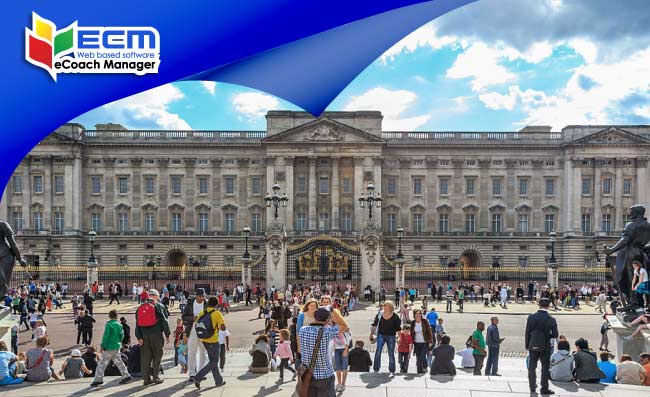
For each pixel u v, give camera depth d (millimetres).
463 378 19828
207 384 19484
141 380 20266
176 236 101250
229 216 102250
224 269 78625
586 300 66938
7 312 27188
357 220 99688
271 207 100188
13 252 25438
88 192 101750
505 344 41750
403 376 20172
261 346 22797
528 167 102000
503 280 89750
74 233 99125
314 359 13352
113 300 66625
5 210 99875
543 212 101625
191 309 27062
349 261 68688
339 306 43312
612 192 99812
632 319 26078
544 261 100750
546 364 17984
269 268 65750
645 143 99125
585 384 19328
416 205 101938
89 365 25516
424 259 101125
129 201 102000
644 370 20344
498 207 101688
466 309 60594
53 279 82312
